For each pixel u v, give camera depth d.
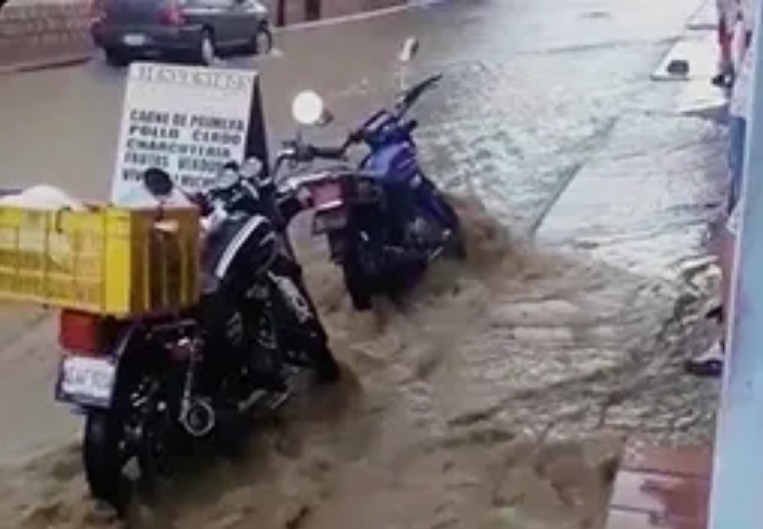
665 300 6.38
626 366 5.51
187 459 4.46
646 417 4.95
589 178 9.09
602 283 6.67
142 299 3.81
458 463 4.57
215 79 5.86
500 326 6.01
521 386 5.29
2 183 8.95
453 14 22.02
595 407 5.07
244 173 4.88
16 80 14.22
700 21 18.81
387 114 6.71
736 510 1.12
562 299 6.41
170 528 4.08
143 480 4.25
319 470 4.51
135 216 3.76
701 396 5.16
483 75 14.20
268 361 4.68
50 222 3.78
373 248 6.10
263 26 16.86
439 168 9.40
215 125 5.85
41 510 4.13
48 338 5.94
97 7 15.55
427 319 6.11
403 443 4.73
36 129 11.13
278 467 4.51
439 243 6.67
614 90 12.97
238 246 4.41
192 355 4.17
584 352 5.69
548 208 8.22
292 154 5.75
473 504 4.26
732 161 4.92
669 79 13.58
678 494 3.76
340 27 20.58
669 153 9.87
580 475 4.44
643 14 20.17
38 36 15.92
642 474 3.96
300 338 5.00
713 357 5.46
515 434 4.81
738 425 1.11
